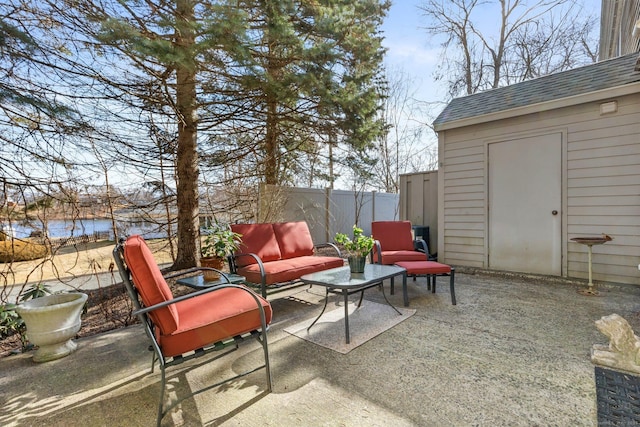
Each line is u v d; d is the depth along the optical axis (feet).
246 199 21.65
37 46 9.23
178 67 12.94
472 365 7.00
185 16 11.91
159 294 5.46
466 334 8.68
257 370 6.81
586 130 13.65
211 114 17.16
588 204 13.66
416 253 13.60
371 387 6.21
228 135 20.97
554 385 6.18
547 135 14.61
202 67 12.76
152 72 12.97
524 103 15.15
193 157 15.42
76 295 8.57
